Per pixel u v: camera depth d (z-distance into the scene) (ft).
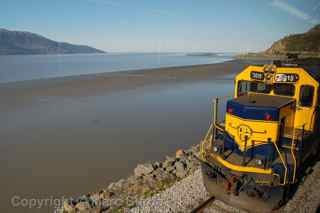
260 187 19.52
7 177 35.68
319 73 26.48
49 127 57.06
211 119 64.13
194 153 36.01
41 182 34.47
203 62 332.60
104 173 36.91
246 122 22.20
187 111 71.51
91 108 73.82
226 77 149.89
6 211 28.07
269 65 25.41
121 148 46.24
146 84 120.26
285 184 19.90
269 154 21.54
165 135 53.01
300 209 20.76
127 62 347.97
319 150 30.81
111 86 113.19
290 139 22.63
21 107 74.38
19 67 240.94
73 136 51.83
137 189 27.45
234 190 20.48
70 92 98.07
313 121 24.98
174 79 138.72
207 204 21.94
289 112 23.70
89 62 350.02
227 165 21.03
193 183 25.02
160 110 72.23
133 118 64.39
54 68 229.25
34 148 45.80
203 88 110.83
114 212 23.15
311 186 23.82
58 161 40.83
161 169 30.91
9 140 49.37
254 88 26.94
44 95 92.02
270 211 20.15
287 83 24.73
